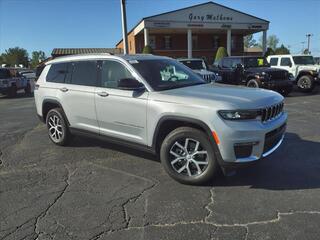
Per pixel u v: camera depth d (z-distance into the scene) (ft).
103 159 18.72
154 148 15.56
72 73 19.84
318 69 52.03
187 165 14.56
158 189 14.42
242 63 51.42
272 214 11.98
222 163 13.50
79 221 11.89
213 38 135.64
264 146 13.66
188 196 13.65
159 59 18.26
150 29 112.88
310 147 19.86
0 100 60.64
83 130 19.35
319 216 11.76
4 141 23.82
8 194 14.34
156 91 15.48
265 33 118.11
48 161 18.71
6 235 11.14
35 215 12.41
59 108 21.12
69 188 14.82
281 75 46.88
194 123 13.84
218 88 15.94
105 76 17.76
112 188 14.69
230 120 13.16
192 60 51.80
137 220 11.87
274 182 14.79
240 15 112.27
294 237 10.52
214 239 10.56
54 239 10.84
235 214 12.06
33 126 29.66
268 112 13.93
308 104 38.65
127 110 16.26
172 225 11.47
